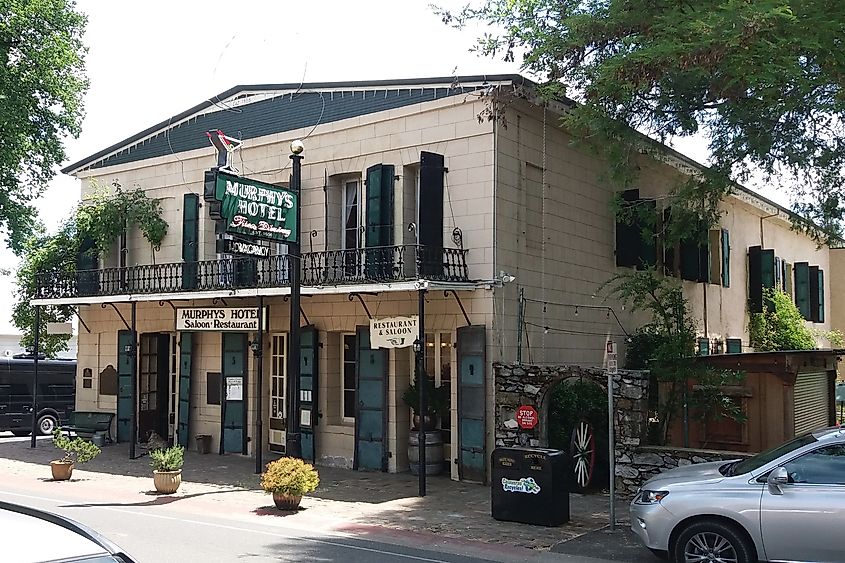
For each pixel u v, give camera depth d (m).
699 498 8.14
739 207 25.06
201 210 19.31
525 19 13.34
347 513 11.99
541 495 11.06
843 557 7.54
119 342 20.80
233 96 19.39
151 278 18.73
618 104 12.93
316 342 16.97
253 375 18.28
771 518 7.80
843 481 7.78
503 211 14.97
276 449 18.02
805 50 9.84
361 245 16.66
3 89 23.16
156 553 9.23
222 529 10.82
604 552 9.62
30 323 27.72
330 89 17.42
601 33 12.40
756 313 25.27
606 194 18.14
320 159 17.28
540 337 15.77
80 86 25.98
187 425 19.20
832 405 15.21
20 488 14.38
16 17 23.02
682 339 13.31
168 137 20.84
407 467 15.94
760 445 12.87
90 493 13.84
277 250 17.62
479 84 14.88
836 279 34.09
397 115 16.12
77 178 22.28
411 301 15.63
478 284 14.61
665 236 16.52
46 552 2.90
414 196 16.17
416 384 15.87
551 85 13.27
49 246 22.62
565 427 13.95
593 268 17.59
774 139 12.53
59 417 26.41
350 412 17.08
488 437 14.47
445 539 10.32
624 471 13.01
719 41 9.84
